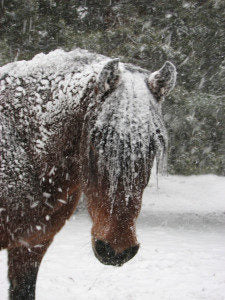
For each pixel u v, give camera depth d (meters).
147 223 10.32
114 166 2.25
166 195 15.41
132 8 11.21
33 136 2.83
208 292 4.86
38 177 2.83
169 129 10.48
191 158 12.08
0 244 2.91
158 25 11.30
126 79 2.42
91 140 2.34
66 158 2.75
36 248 3.10
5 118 2.84
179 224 10.41
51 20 10.51
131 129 2.26
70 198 3.07
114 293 4.76
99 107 2.39
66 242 7.31
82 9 11.32
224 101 10.60
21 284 3.17
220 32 11.46
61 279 5.10
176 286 5.07
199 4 11.74
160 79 2.47
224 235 9.12
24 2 9.63
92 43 9.86
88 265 5.87
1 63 9.02
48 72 2.90
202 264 6.20
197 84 11.28
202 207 13.55
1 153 2.77
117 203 2.30
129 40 10.48
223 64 11.73
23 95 2.89
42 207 2.86
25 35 9.70
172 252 6.94
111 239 2.33
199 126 10.70
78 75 2.75
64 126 2.71
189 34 11.29
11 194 2.75
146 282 5.21
